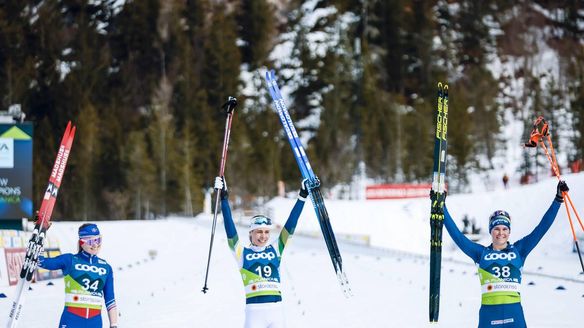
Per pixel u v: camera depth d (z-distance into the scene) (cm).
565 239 2945
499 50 9438
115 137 6256
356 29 8794
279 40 8912
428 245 3775
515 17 9638
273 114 7406
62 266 773
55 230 2980
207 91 7581
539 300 1516
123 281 2022
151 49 8050
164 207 5919
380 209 4081
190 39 8494
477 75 8369
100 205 5878
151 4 8238
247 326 788
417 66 8688
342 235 3609
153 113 6800
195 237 3359
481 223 3606
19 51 6956
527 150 6372
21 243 1991
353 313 1348
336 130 7100
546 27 9762
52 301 1545
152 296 1630
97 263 776
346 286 844
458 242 807
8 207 2367
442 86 845
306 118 8012
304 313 1354
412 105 8356
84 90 7044
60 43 7525
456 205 3838
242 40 8650
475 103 7906
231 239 808
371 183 6756
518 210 3553
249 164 6431
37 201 5525
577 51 9356
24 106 6662
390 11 8744
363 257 2961
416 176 6781
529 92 8375
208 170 6381
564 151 7050
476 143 7350
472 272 2302
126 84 7712
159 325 1206
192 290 1745
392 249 3472
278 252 814
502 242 793
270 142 6700
